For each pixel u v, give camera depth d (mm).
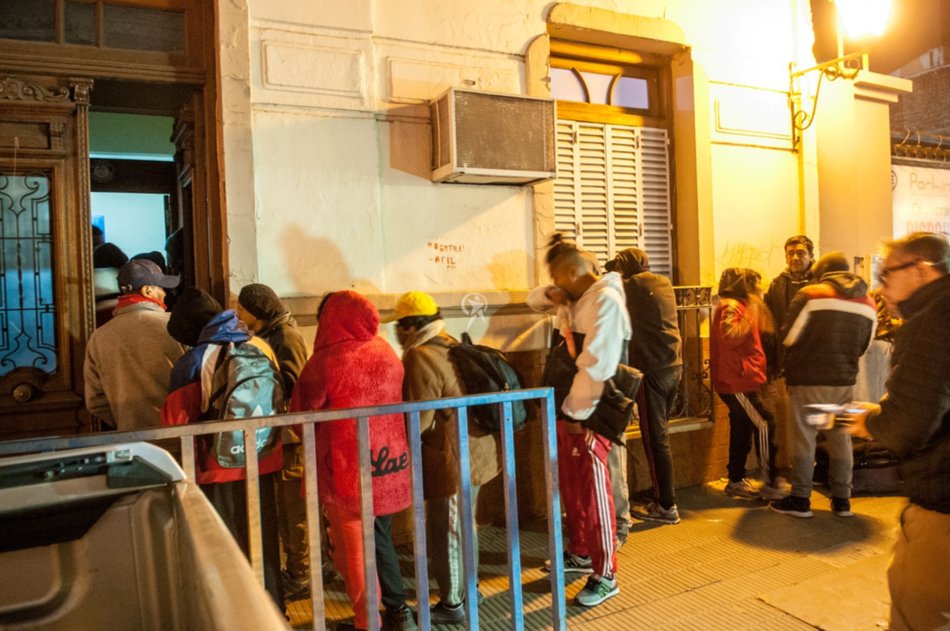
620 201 5332
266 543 2979
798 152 5969
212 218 3924
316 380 2926
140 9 3775
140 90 3916
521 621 2590
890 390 2133
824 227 6098
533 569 3959
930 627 2082
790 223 5953
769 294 5383
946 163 7277
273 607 909
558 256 3688
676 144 5551
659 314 4512
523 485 4664
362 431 2328
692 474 5375
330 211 4102
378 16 4223
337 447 2889
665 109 5566
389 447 2975
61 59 3568
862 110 6141
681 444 5324
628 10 5094
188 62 3848
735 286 5012
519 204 4711
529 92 4688
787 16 5879
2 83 3457
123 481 1591
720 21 5527
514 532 2576
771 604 3473
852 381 4531
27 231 3586
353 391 2898
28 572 1412
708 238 5445
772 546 4207
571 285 3656
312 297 4008
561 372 3658
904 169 6992
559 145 5066
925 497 2062
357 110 4168
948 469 2020
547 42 4746
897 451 2150
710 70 5484
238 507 2896
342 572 3039
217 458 2678
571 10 4828
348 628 3277
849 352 4512
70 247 3635
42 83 3570
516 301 4586
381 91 4242
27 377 3574
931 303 2105
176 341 3219
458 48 4473
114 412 3213
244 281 3840
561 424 3658
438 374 3213
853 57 5348
